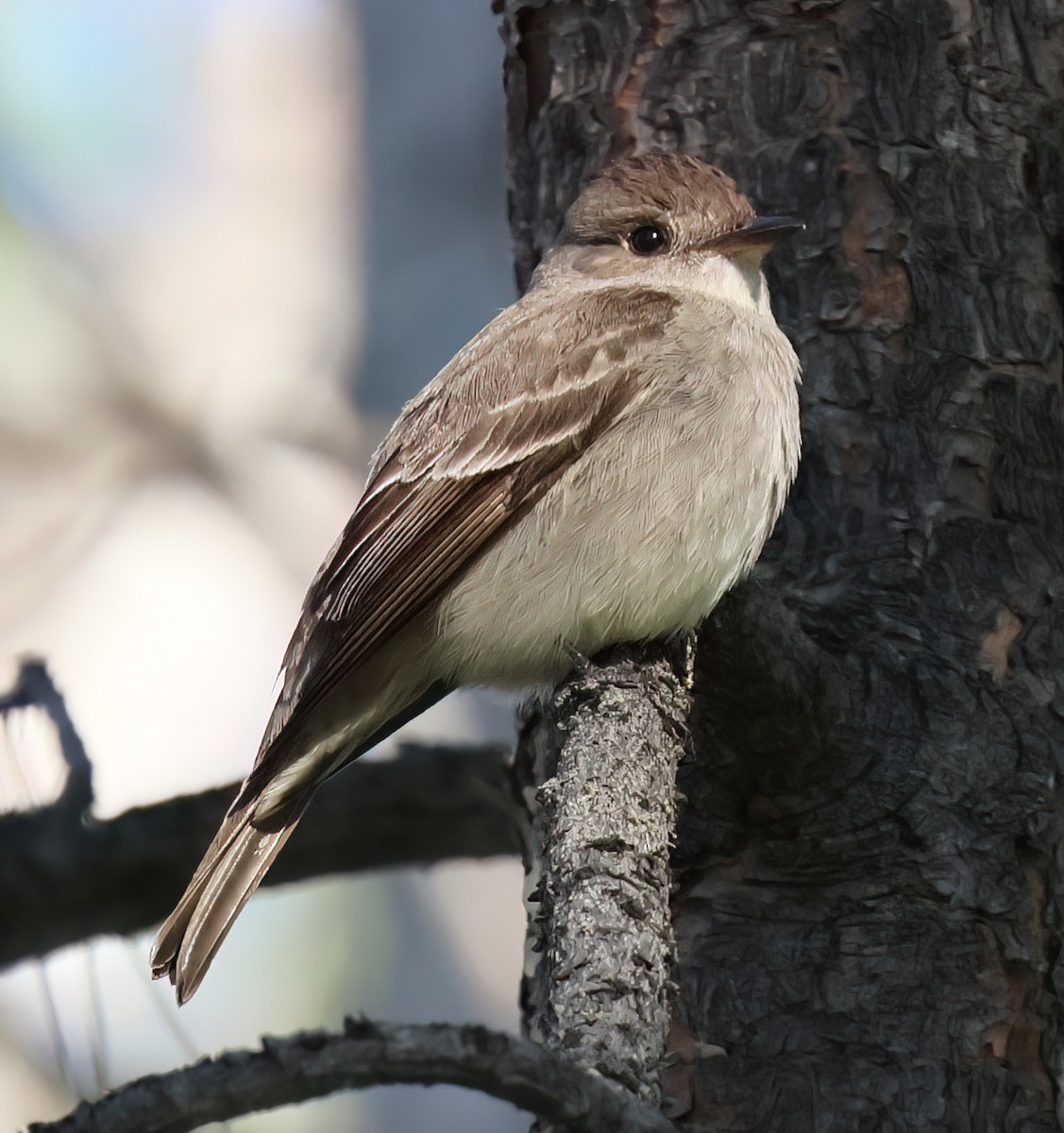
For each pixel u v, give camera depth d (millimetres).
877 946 7855
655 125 9102
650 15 9141
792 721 7656
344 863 11398
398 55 19406
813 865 7938
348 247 20438
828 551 8344
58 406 20766
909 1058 7762
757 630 7324
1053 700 8086
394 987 17906
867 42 8758
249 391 20719
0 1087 16469
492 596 9195
